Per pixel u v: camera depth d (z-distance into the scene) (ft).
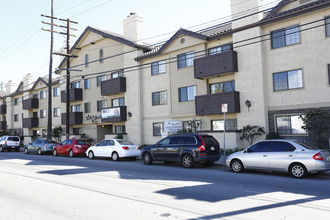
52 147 81.25
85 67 103.76
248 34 62.59
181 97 76.38
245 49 63.00
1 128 157.38
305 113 52.16
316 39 54.85
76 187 30.53
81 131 106.93
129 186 30.81
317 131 49.60
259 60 60.70
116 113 87.56
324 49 53.88
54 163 56.59
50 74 92.38
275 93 59.67
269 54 60.90
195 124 69.36
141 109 84.94
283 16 57.36
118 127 92.94
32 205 23.04
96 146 64.85
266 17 60.13
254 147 39.47
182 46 74.90
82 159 65.10
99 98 98.58
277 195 25.71
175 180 34.40
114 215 19.90
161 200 24.18
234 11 65.87
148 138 83.41
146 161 52.80
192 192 27.25
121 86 87.40
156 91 81.92
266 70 61.16
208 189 28.60
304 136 55.57
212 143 47.70
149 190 28.48
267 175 37.78
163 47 77.77
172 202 23.44
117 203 23.30
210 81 70.44
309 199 24.13
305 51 56.03
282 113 58.49
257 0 62.44
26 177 37.99
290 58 57.98
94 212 20.74
